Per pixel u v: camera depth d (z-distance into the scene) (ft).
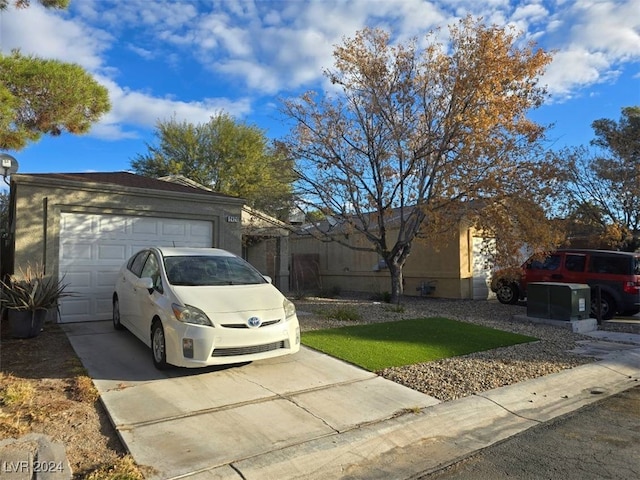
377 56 41.96
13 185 30.14
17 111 22.04
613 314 38.73
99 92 24.07
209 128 100.37
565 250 42.14
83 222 31.83
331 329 30.32
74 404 16.33
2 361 21.17
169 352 19.07
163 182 40.86
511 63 38.29
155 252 24.80
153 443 13.60
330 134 42.91
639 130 73.56
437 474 12.80
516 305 46.37
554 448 14.49
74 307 31.24
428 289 56.08
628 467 13.19
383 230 45.37
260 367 21.34
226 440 14.02
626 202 67.36
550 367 23.00
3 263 35.19
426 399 18.08
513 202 38.55
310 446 13.89
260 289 22.38
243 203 38.81
